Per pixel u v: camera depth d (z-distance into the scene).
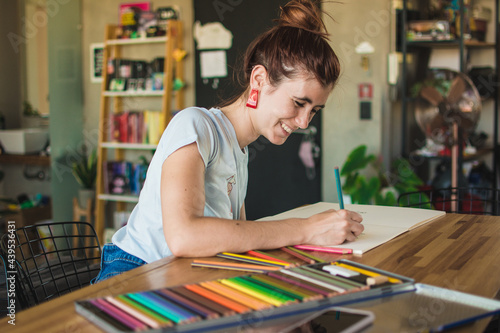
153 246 1.26
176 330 0.70
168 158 1.14
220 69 4.13
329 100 3.88
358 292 0.83
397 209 1.59
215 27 4.12
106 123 4.48
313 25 1.23
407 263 1.03
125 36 4.35
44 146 5.01
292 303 0.78
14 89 5.31
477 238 1.23
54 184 4.53
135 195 4.34
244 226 1.10
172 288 0.85
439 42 3.78
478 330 0.73
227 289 0.84
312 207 1.64
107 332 0.71
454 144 3.60
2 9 5.20
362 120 3.79
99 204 4.42
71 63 4.68
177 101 4.26
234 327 0.73
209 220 1.08
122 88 4.34
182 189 1.10
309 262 1.04
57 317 0.77
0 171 5.29
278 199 4.11
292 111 1.22
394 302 0.82
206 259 1.06
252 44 1.28
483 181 4.48
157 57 4.29
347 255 1.09
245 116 1.33
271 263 1.01
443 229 1.34
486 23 4.52
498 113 4.70
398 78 3.88
